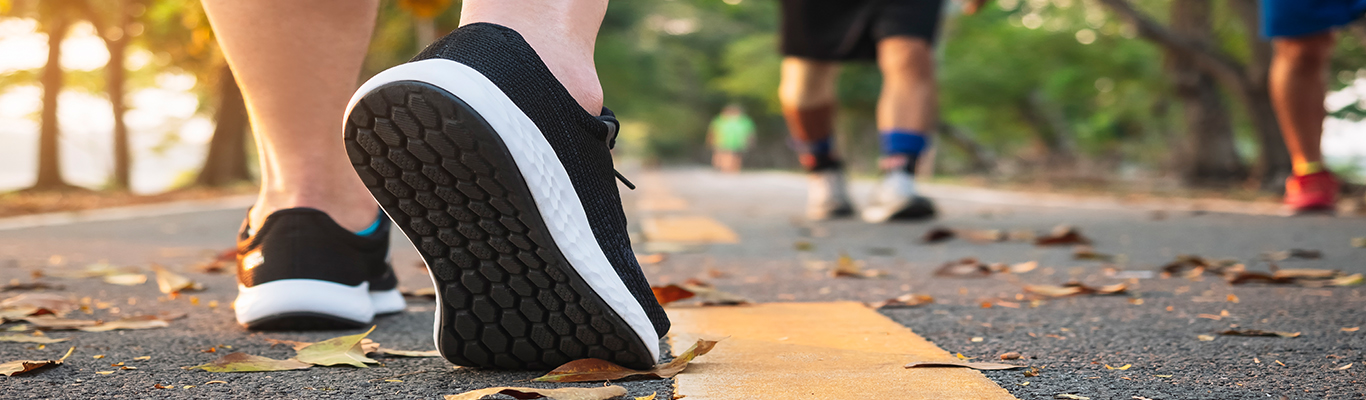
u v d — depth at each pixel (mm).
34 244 3365
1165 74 10133
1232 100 11828
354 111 939
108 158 14984
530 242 983
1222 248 2865
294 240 1426
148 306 1747
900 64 4148
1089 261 2535
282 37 1381
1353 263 2363
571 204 1017
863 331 1387
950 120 18891
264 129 1440
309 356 1140
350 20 1416
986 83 16078
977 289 1940
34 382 1045
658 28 28422
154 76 15469
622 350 1055
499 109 950
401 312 1648
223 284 2135
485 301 1022
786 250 3014
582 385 1016
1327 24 3830
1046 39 13312
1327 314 1495
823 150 4574
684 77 30281
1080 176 12922
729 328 1428
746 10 30719
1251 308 1578
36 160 9344
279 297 1405
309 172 1450
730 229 3965
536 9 1092
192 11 4691
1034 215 4727
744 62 22359
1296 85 4121
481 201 964
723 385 1013
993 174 16344
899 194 4277
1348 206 4711
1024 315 1545
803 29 4262
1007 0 14797
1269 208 4891
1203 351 1197
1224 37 10969
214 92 12078
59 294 1935
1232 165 9477
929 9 4121
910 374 1069
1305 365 1101
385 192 981
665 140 40656
